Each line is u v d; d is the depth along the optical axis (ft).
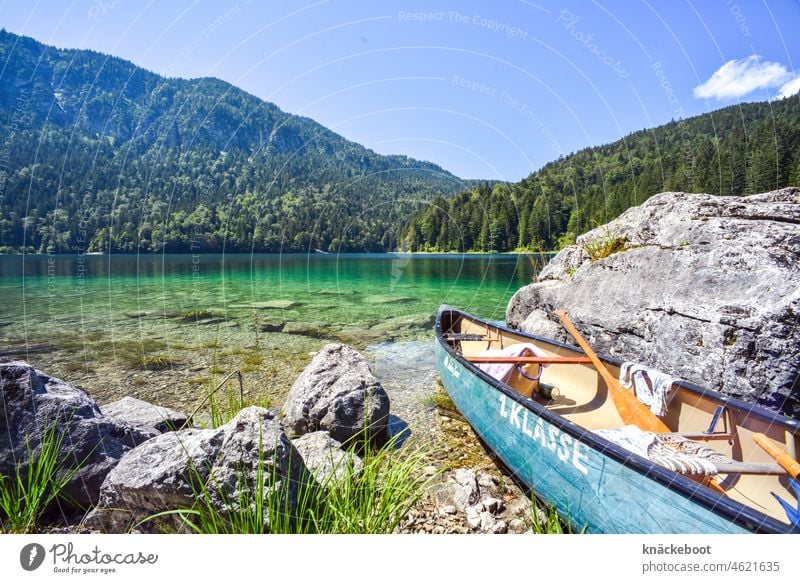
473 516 9.43
